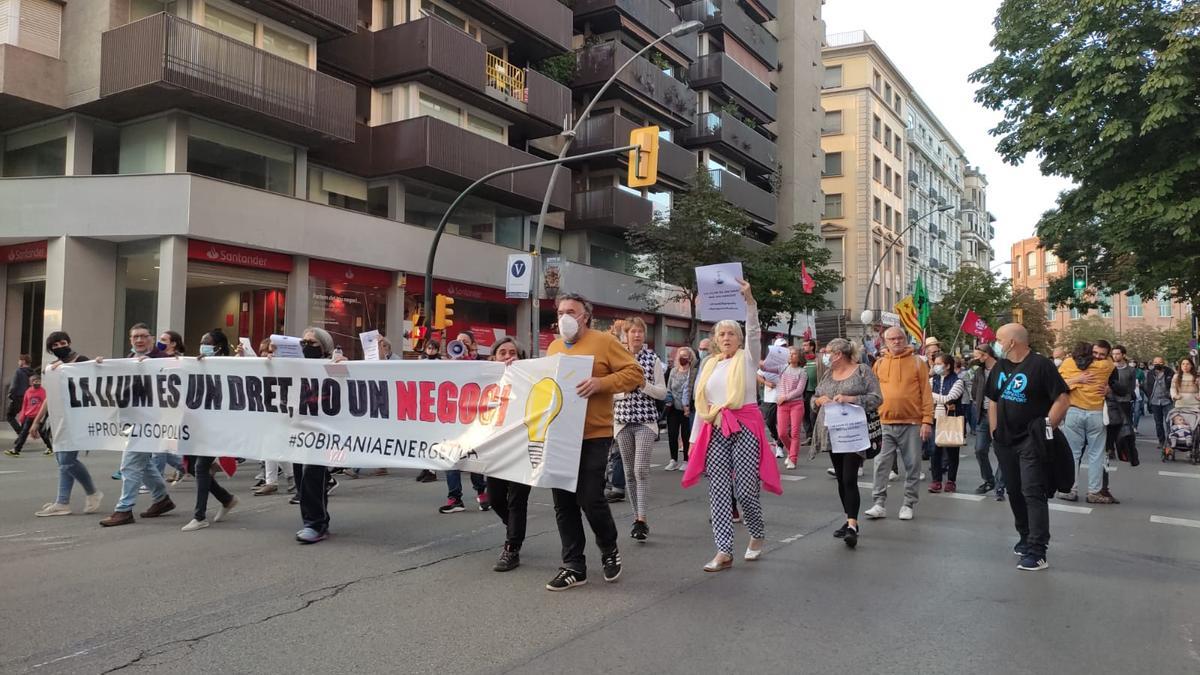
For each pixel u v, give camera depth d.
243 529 7.31
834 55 56.50
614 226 28.44
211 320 18.52
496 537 7.00
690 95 33.03
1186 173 16.36
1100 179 17.77
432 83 21.94
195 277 17.59
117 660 4.07
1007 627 4.62
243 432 7.12
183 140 17.50
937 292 74.50
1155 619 4.80
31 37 17.14
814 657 4.12
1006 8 19.27
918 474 8.13
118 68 16.50
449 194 23.92
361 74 21.62
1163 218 16.12
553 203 25.86
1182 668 4.00
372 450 6.54
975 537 7.23
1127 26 16.42
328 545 6.65
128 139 18.22
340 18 19.47
